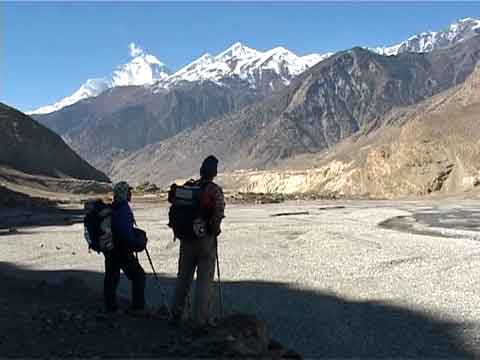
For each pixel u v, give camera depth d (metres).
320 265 20.59
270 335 11.14
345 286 16.36
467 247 25.62
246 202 84.31
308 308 13.59
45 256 24.56
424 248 25.38
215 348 8.23
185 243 10.08
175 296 10.30
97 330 9.42
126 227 10.80
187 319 10.27
